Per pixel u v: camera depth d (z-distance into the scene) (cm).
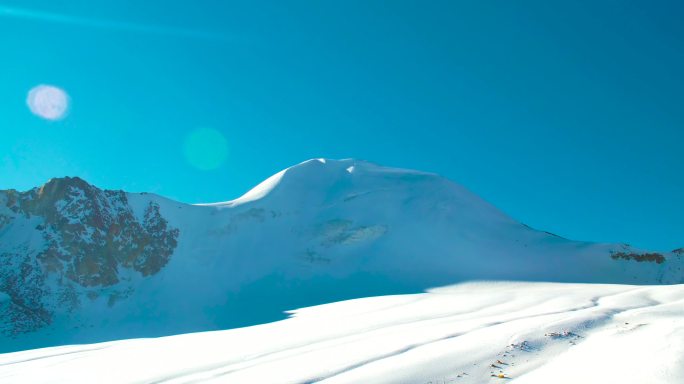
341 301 5306
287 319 4312
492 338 1842
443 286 5922
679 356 1332
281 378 1559
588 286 4984
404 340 2003
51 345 4744
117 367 2097
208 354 2225
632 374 1287
